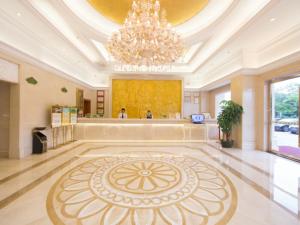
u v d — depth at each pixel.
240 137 6.56
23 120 5.15
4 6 3.93
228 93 9.71
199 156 5.47
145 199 2.86
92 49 6.91
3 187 3.23
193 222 2.29
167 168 4.34
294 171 4.14
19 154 5.04
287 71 5.13
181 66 9.91
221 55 6.97
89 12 4.93
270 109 6.18
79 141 7.73
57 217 2.37
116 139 7.82
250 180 3.63
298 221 2.32
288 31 4.80
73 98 8.35
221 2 4.45
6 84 5.05
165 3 4.49
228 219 2.36
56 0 3.90
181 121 7.75
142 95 10.76
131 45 4.21
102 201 2.79
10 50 4.43
